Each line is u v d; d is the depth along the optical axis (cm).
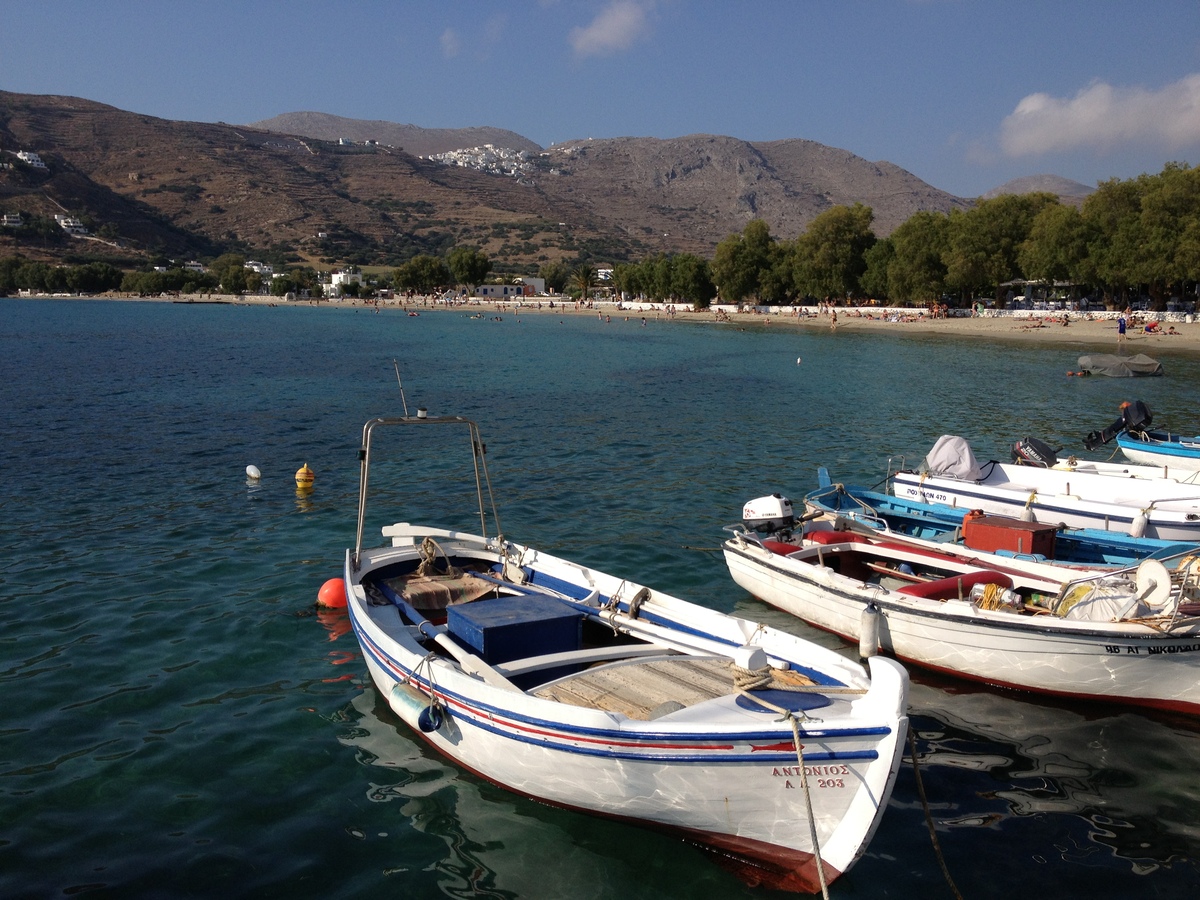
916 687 1171
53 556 1680
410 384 4859
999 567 1333
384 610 1129
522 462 2666
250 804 888
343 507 2094
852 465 2616
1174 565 1405
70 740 1006
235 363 6000
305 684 1166
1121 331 6794
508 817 877
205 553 1712
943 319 9919
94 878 769
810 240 11938
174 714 1075
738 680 827
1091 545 1504
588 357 6806
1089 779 948
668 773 772
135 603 1441
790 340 8619
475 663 914
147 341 8156
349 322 12912
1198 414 3709
